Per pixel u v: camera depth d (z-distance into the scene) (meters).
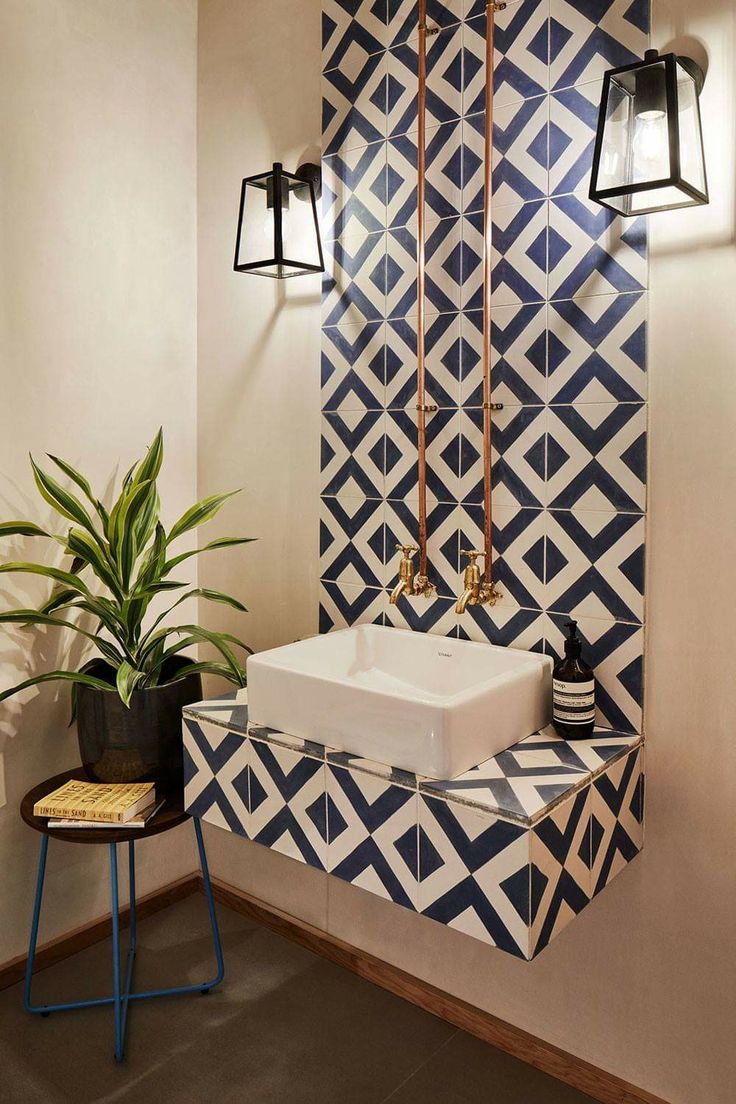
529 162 1.84
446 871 1.51
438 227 1.99
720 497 1.64
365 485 2.19
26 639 2.20
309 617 2.34
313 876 2.39
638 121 1.51
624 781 1.70
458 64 1.93
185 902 2.63
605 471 1.78
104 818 1.92
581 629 1.84
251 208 2.13
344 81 2.14
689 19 1.61
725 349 1.61
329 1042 2.04
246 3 2.36
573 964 1.91
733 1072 1.71
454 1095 1.88
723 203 1.59
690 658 1.70
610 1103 1.86
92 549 2.02
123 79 2.32
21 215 2.12
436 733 1.53
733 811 1.67
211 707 1.96
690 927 1.74
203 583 2.62
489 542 1.91
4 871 2.21
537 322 1.85
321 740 1.72
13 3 2.07
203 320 2.55
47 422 2.21
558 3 1.77
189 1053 2.00
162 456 2.31
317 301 2.26
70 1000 2.18
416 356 2.06
